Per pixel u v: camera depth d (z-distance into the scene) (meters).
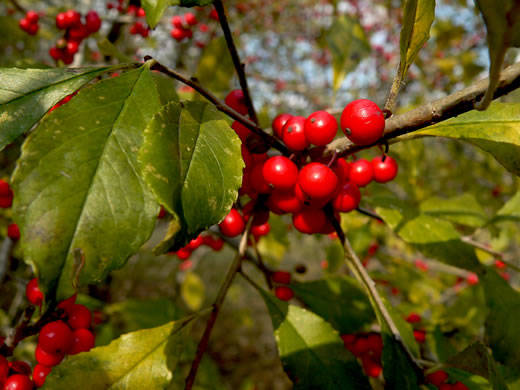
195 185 0.07
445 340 0.16
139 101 0.07
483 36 0.41
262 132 0.10
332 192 0.09
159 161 0.06
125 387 0.09
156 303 0.25
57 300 0.06
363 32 0.17
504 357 0.13
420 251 0.14
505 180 0.35
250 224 0.11
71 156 0.06
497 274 0.14
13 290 0.26
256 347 0.67
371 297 0.11
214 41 0.16
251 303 0.75
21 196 0.06
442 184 0.38
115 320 0.25
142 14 0.22
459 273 0.28
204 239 0.22
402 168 0.24
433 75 0.39
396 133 0.08
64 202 0.06
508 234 0.26
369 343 0.14
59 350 0.09
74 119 0.06
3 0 0.28
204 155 0.07
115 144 0.07
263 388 0.59
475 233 0.17
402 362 0.11
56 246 0.06
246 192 0.11
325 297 0.15
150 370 0.09
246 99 0.10
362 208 0.15
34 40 0.32
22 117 0.07
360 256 0.22
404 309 0.19
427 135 0.09
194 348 0.27
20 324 0.09
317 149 0.10
